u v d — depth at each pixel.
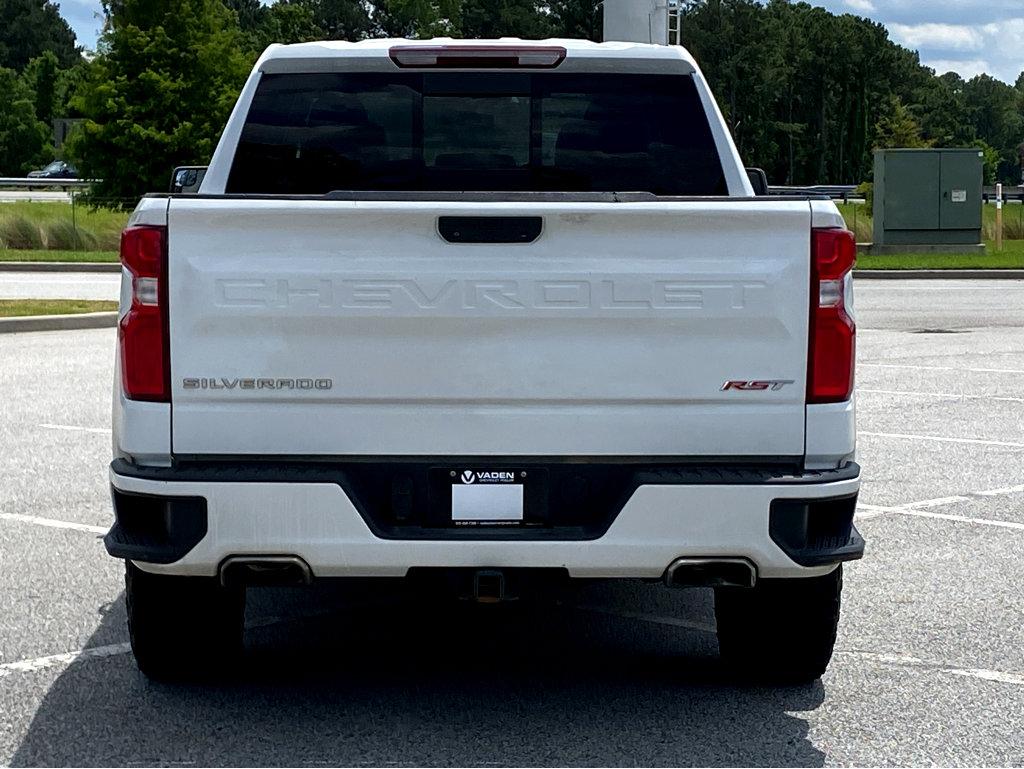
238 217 4.45
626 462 4.55
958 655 5.71
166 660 5.14
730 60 128.62
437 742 4.69
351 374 4.49
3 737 4.72
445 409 4.52
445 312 4.47
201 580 4.97
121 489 4.53
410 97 6.12
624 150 6.16
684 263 4.47
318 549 4.49
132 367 4.51
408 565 4.51
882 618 6.25
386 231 4.45
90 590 6.63
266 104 6.10
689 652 5.76
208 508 4.48
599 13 110.19
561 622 6.21
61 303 21.06
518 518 4.57
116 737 4.73
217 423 4.51
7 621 6.11
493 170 6.18
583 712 5.01
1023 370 15.08
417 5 99.06
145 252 4.46
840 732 4.82
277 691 5.22
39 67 143.25
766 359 4.51
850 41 145.12
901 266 31.11
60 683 5.29
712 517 4.50
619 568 4.54
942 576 6.98
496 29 113.56
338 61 6.07
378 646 5.84
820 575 4.70
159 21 43.59
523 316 4.47
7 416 11.70
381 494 4.57
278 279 4.46
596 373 4.50
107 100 42.59
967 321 20.55
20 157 127.06
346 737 4.73
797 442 4.54
